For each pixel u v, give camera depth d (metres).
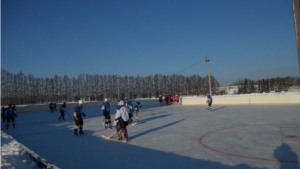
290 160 5.17
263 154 5.72
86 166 5.56
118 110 8.38
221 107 23.45
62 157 6.53
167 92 74.69
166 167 5.14
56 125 15.40
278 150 6.02
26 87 58.69
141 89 73.19
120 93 70.50
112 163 5.68
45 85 61.78
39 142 9.24
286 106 19.31
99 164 5.67
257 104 23.94
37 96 60.34
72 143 8.62
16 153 5.71
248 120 12.14
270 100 23.64
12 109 14.94
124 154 6.49
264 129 9.17
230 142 7.23
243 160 5.32
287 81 50.12
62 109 19.06
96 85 68.12
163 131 10.15
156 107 31.19
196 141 7.70
